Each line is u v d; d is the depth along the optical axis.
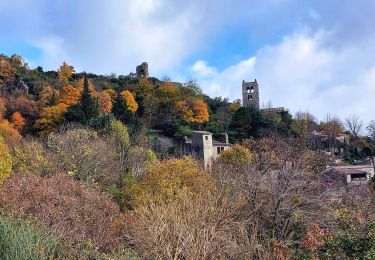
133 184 17.27
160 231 7.10
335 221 10.28
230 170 15.82
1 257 4.71
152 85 70.19
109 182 21.67
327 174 14.93
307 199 11.09
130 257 6.70
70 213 8.38
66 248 6.38
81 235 7.28
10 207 7.53
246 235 8.64
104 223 8.89
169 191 13.05
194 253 6.65
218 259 7.25
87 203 9.45
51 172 19.77
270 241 9.20
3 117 43.97
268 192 11.15
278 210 10.97
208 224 7.77
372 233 7.40
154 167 16.53
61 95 52.69
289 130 50.72
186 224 7.32
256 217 10.57
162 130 51.38
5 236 4.96
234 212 9.68
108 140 29.62
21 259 4.70
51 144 24.62
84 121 39.12
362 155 50.62
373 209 11.55
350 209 10.62
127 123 43.66
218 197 9.91
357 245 7.32
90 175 20.45
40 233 5.90
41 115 43.09
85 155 21.91
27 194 8.45
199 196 9.61
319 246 7.77
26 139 33.06
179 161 15.97
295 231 10.66
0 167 14.61
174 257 6.82
